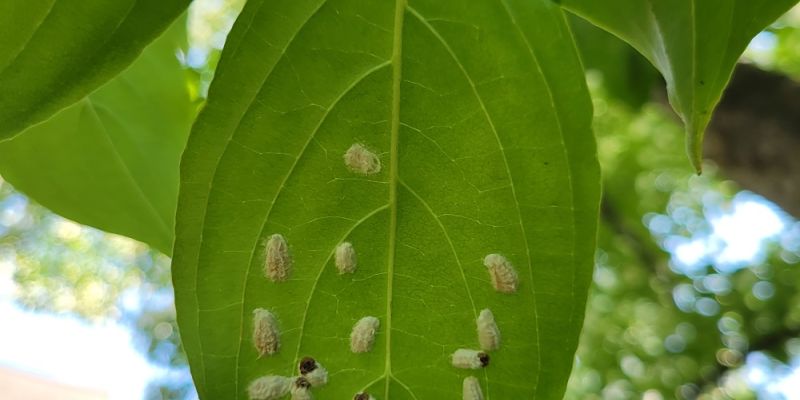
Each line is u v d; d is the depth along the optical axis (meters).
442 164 0.17
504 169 0.17
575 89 0.16
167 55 0.21
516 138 0.17
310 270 0.17
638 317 1.09
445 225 0.17
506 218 0.17
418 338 0.17
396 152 0.17
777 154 0.33
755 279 1.02
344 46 0.16
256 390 0.17
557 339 0.17
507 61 0.16
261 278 0.17
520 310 0.17
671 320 1.06
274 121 0.16
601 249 1.02
